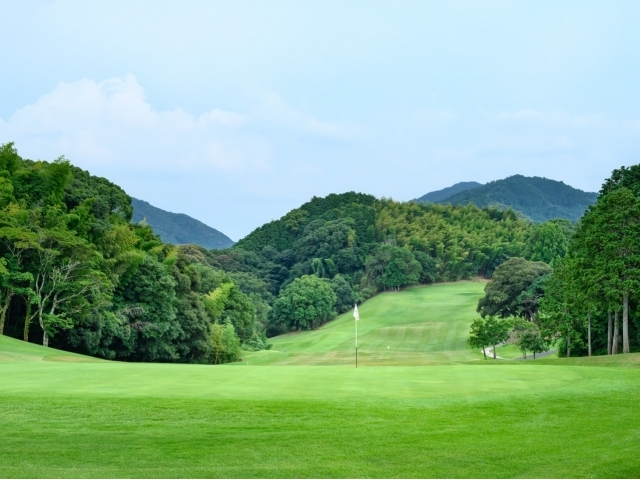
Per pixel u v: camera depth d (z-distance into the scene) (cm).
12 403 1762
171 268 7725
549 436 1447
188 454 1288
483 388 2164
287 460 1252
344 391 2064
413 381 2341
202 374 2567
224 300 9638
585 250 5178
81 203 6575
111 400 1814
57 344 6206
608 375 2564
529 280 9631
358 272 17512
